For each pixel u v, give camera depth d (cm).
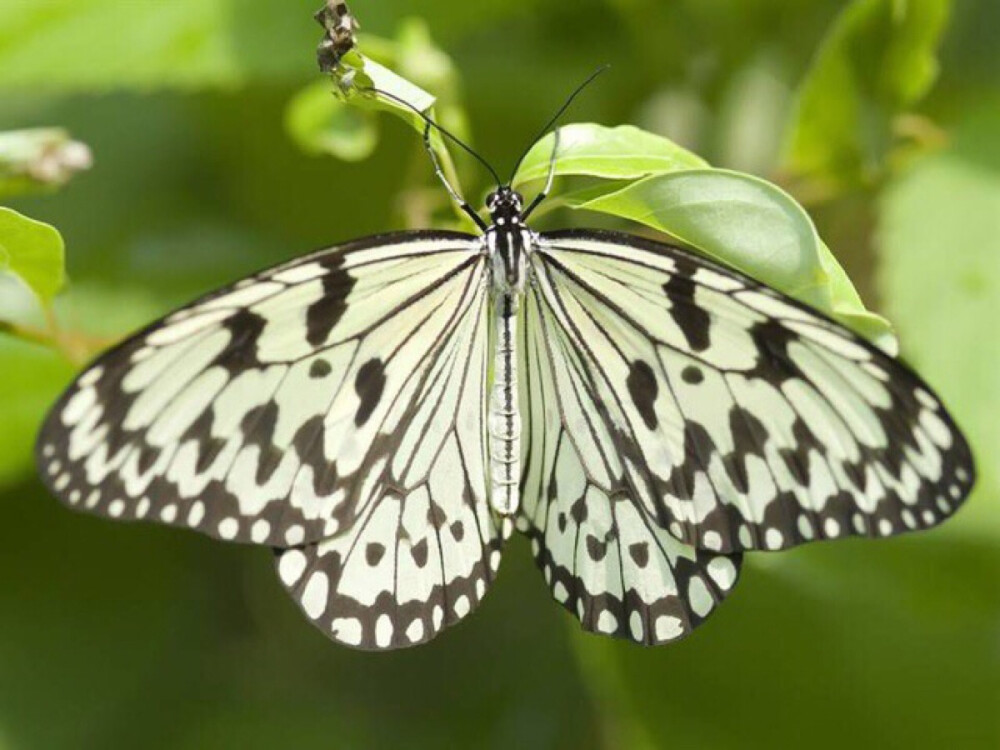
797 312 57
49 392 67
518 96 70
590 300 59
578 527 59
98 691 71
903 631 68
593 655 68
